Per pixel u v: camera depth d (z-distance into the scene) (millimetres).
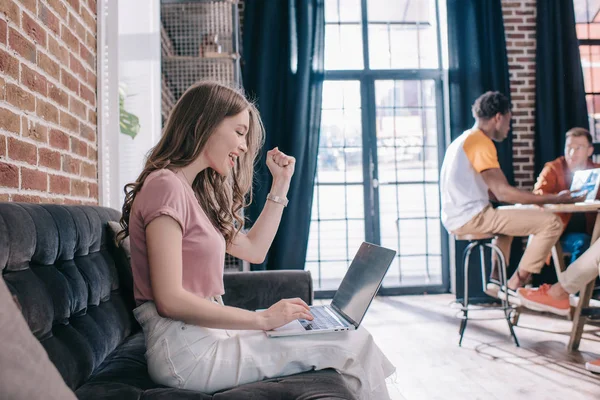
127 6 3307
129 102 3305
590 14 4836
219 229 1446
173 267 1068
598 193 2955
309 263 4852
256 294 2076
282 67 4492
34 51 1569
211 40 3729
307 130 4457
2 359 634
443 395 2182
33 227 1127
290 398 960
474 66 4527
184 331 1103
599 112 4816
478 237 3285
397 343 3043
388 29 4969
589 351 2799
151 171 1222
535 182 4625
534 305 3168
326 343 1129
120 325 1508
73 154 1945
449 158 3428
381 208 4891
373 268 1342
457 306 4168
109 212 1804
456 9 4578
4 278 989
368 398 1117
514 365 2580
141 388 1103
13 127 1412
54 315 1122
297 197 4434
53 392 669
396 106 4910
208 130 1244
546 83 4551
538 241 3162
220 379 1081
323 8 4527
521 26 4695
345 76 4855
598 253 2709
